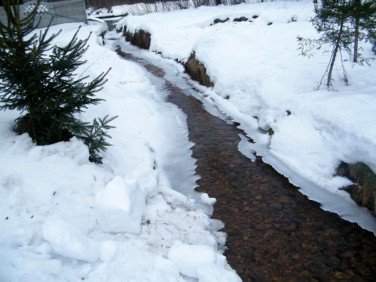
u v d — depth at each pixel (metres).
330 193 4.68
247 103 7.21
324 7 5.30
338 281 3.39
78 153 4.27
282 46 9.30
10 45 3.87
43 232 2.99
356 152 4.48
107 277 2.82
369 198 4.29
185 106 8.09
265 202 4.64
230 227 4.20
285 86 6.48
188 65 10.24
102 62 10.42
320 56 7.98
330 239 3.94
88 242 3.09
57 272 2.82
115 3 26.98
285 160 5.43
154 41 13.23
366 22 5.12
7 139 4.38
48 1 16.64
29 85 3.96
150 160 5.46
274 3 17.17
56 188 3.77
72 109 4.41
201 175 5.36
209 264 3.07
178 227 3.82
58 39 12.22
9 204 3.47
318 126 5.20
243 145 6.16
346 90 5.73
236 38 9.45
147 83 9.58
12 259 2.82
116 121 6.57
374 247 3.80
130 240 3.42
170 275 2.93
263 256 3.74
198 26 13.78
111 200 3.43
